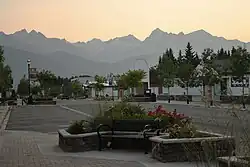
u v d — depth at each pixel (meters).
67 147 13.38
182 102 57.12
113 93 90.94
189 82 64.81
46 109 47.94
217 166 7.73
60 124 26.45
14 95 87.00
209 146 8.88
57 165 10.89
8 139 17.53
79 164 10.98
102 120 14.18
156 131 12.66
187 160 10.86
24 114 38.53
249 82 49.31
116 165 10.71
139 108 15.49
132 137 12.95
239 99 8.60
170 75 73.62
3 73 49.25
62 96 101.12
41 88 91.62
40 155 12.68
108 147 13.60
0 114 36.84
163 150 10.99
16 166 10.85
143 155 12.25
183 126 12.14
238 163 6.79
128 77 75.06
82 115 35.34
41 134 20.05
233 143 8.16
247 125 7.46
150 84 88.75
